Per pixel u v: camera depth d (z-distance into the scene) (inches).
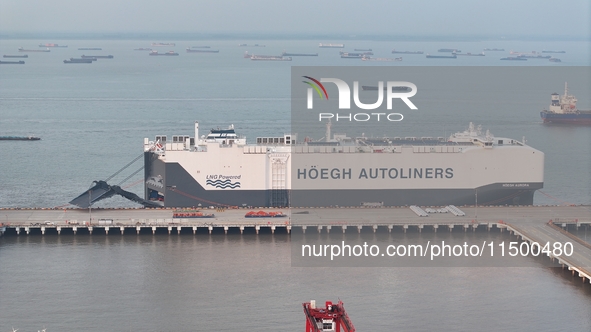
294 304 6914.4
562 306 6914.4
